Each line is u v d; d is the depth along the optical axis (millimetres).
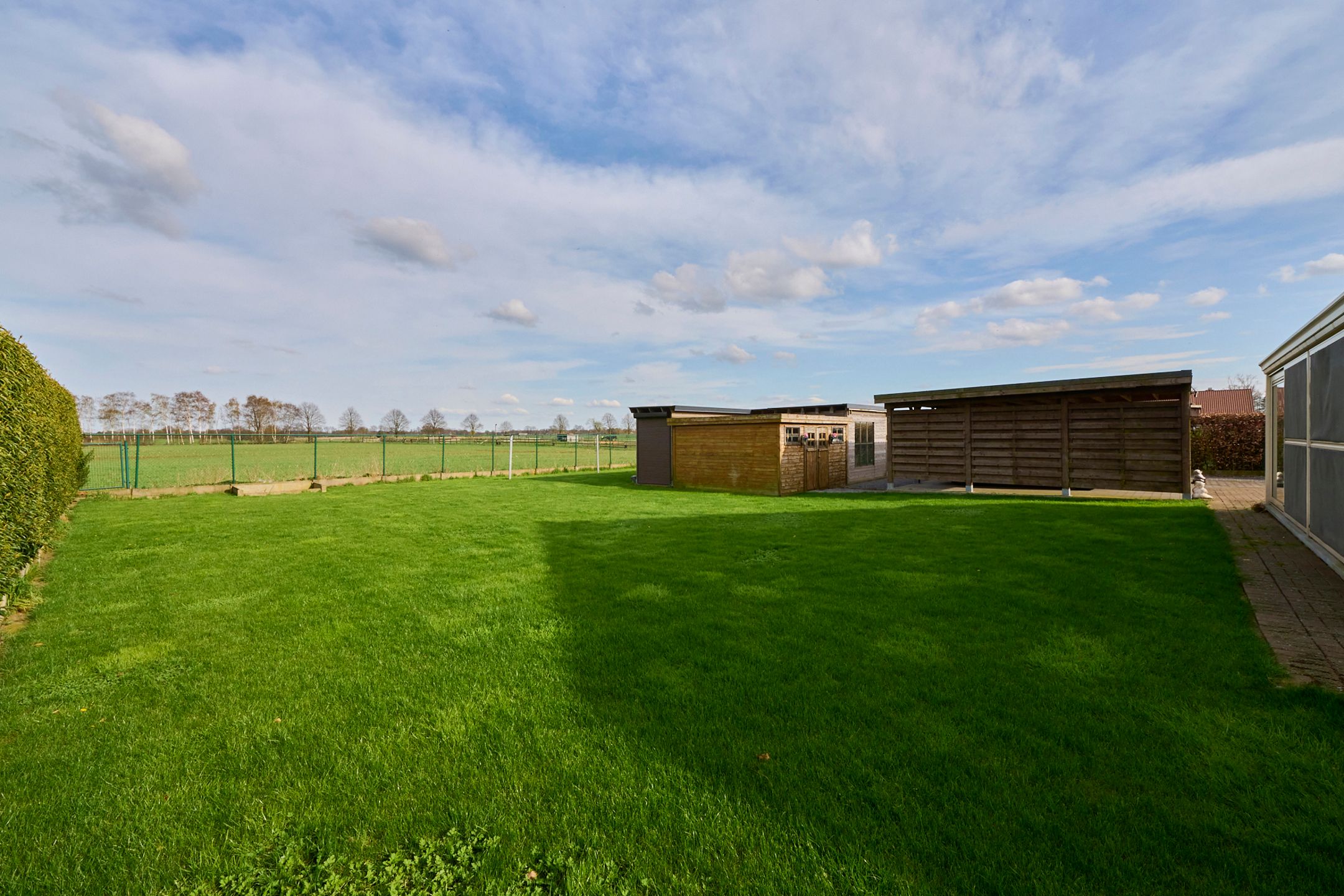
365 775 2482
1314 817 2041
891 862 1875
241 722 2994
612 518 10383
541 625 4492
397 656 3908
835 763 2467
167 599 5359
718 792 2281
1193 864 1837
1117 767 2379
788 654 3730
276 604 5164
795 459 15258
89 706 3211
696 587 5461
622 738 2734
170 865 1976
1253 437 17203
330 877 1886
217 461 30438
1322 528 6180
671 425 17281
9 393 4816
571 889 1796
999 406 14461
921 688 3182
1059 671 3352
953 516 9781
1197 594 4859
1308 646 3682
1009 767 2400
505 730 2846
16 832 2154
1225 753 2459
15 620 4766
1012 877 1792
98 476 21141
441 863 1942
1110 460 12133
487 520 10281
